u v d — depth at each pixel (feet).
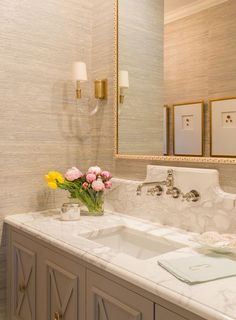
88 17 6.52
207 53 4.46
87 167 6.56
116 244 5.02
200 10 4.54
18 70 5.61
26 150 5.76
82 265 3.81
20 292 5.21
